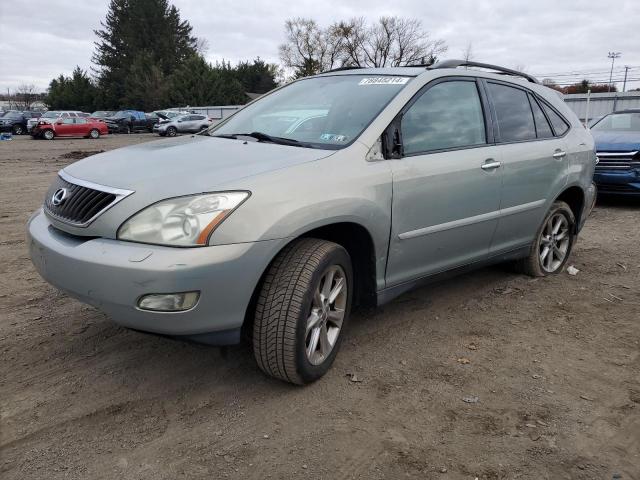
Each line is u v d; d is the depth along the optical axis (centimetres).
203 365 340
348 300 334
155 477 243
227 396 307
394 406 302
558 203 511
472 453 264
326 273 310
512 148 437
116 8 7569
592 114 2917
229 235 268
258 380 324
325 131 356
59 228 298
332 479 245
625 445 274
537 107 490
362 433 277
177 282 257
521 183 445
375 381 327
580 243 670
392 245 346
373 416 292
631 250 637
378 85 386
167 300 259
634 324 422
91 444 264
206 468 249
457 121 401
